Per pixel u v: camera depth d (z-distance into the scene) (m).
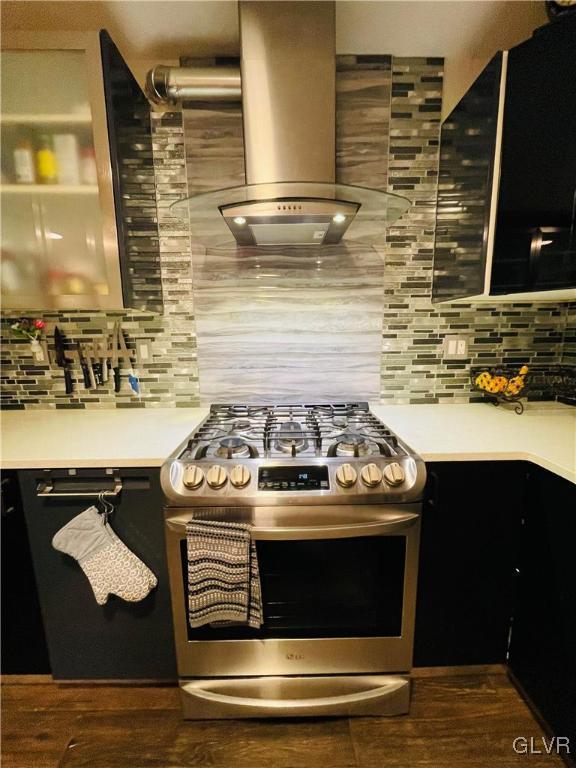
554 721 1.10
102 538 1.14
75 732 1.19
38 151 1.18
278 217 1.11
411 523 1.05
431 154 1.48
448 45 1.35
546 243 1.13
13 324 1.53
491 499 1.16
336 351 1.61
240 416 1.45
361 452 1.10
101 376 1.61
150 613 1.22
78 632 1.24
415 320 1.60
